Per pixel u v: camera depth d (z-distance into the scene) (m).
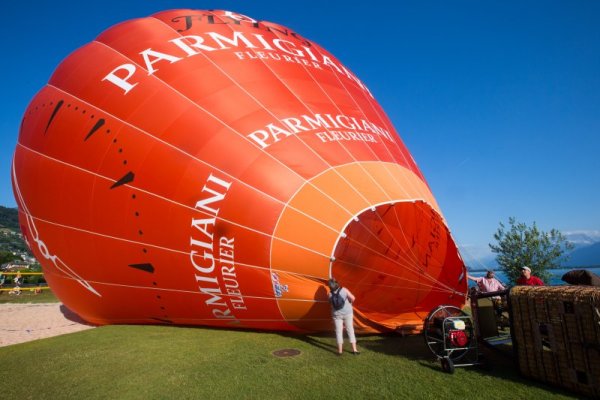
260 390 5.21
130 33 9.66
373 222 10.23
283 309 7.48
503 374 5.61
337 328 6.70
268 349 7.15
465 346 5.96
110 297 9.41
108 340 8.36
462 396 4.80
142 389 5.45
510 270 17.48
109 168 8.34
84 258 9.06
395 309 10.02
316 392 5.07
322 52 10.87
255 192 7.43
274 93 8.58
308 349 7.09
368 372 5.76
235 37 9.40
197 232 7.64
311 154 7.80
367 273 10.57
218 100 8.25
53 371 6.48
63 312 14.87
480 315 6.29
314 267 7.13
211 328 9.16
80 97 9.17
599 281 6.06
